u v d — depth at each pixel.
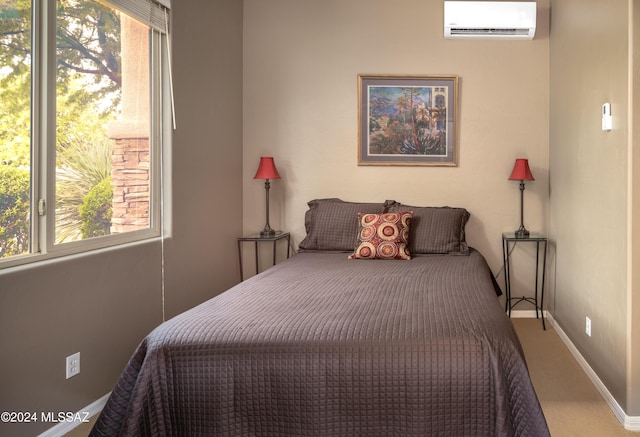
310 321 1.89
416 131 4.10
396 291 2.39
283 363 1.69
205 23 3.50
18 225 2.02
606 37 2.50
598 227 2.64
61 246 2.23
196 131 3.39
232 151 4.02
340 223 3.84
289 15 4.17
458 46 4.04
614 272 2.39
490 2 3.83
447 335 1.73
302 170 4.20
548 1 3.94
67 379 2.19
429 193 4.11
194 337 1.76
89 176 2.43
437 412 1.66
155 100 2.98
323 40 4.15
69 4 2.28
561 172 3.52
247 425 1.70
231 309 2.07
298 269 3.05
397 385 1.66
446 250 3.61
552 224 3.83
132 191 2.78
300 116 4.19
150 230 2.95
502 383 1.63
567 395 2.57
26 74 2.04
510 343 1.71
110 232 2.60
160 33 3.00
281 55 4.18
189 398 1.71
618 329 2.33
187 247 3.27
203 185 3.51
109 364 2.47
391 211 3.91
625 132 2.24
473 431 1.65
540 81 3.98
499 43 4.01
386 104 4.11
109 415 1.74
